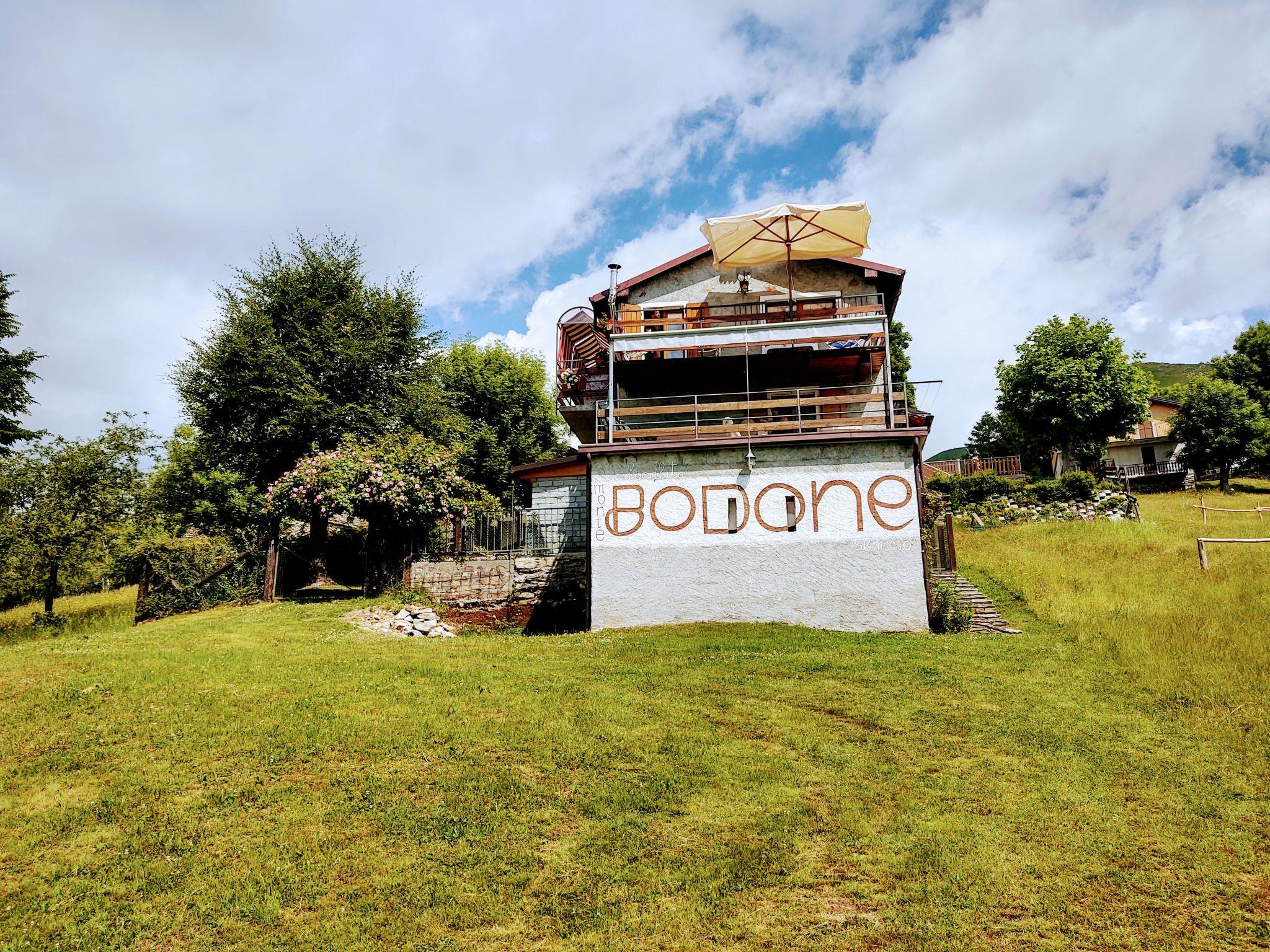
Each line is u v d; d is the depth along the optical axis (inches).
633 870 254.2
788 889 246.2
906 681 462.3
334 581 951.6
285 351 991.6
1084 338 1429.6
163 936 221.3
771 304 826.8
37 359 1053.8
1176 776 328.5
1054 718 396.5
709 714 398.0
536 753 338.6
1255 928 228.4
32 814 281.4
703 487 684.7
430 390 1109.7
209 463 1106.1
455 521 838.5
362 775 315.6
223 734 350.9
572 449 933.8
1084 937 224.1
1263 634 522.0
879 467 663.1
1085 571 804.0
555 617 768.3
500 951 216.1
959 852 267.3
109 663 458.9
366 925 226.1
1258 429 1477.6
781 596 655.8
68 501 874.8
